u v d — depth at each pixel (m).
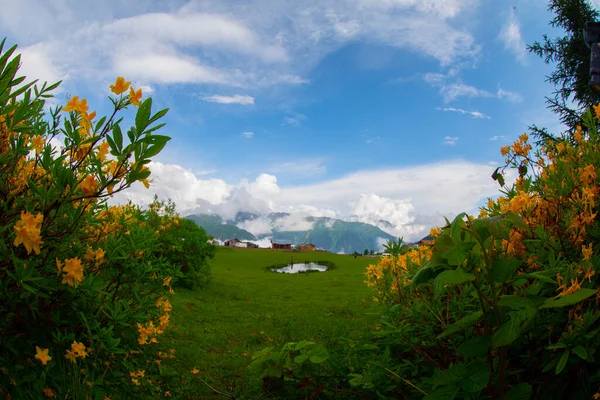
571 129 10.85
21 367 2.73
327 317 8.21
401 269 3.96
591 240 2.61
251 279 18.34
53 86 2.72
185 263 11.78
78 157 2.70
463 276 2.09
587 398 2.22
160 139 2.15
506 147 3.30
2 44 2.23
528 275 2.13
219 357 5.39
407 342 3.27
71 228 2.88
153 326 4.23
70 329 3.31
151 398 3.79
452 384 2.27
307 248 104.62
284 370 3.69
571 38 12.37
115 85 2.40
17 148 2.56
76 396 2.84
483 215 3.34
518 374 2.62
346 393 3.49
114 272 4.13
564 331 2.33
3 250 2.47
